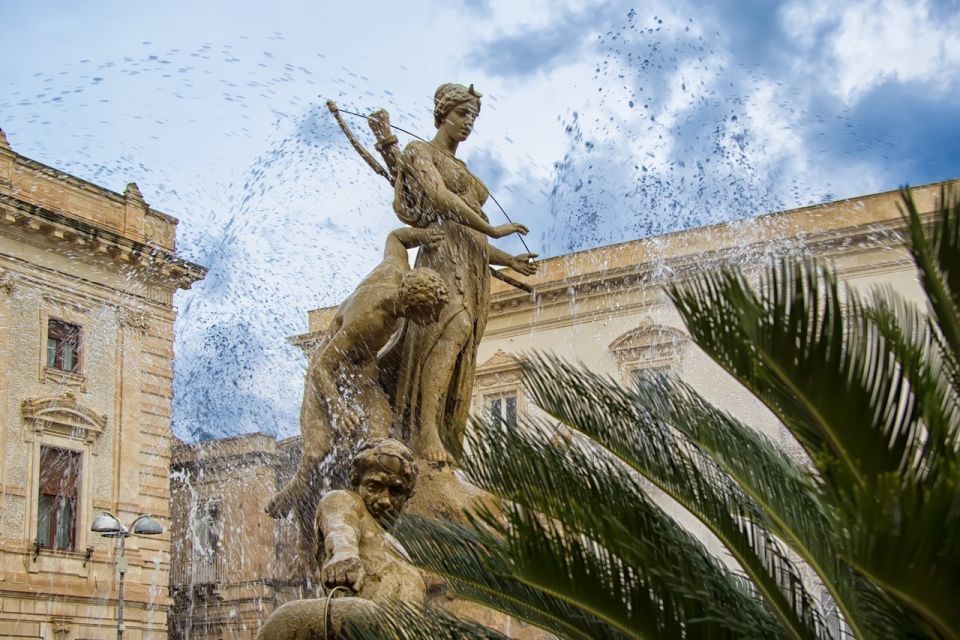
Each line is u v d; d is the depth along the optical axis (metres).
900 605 2.74
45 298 24.45
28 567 22.81
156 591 23.92
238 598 22.41
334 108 7.00
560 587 3.24
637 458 3.80
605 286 22.92
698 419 3.90
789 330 2.89
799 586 3.50
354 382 6.32
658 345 21.67
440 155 6.88
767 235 16.80
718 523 3.59
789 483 3.63
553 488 3.39
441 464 5.96
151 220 26.05
